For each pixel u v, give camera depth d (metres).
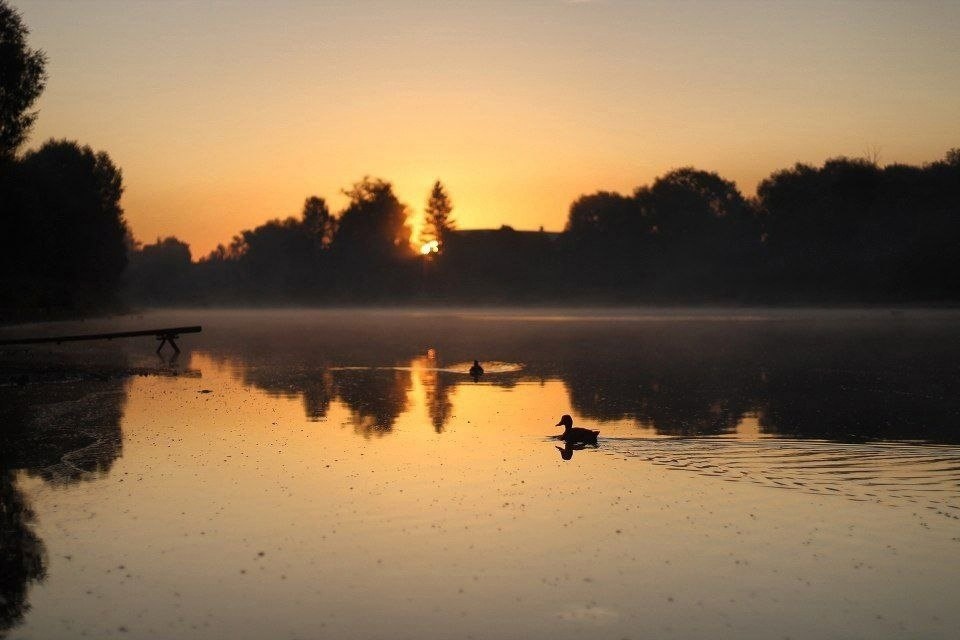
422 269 168.50
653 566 11.93
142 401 28.06
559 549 12.59
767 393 29.89
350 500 15.17
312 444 20.42
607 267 149.25
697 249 143.00
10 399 28.45
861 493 15.57
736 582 11.35
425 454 19.20
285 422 23.80
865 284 116.62
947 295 109.12
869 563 12.00
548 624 10.08
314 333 74.12
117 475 17.03
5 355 46.38
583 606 10.59
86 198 103.56
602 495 15.48
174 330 49.00
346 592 11.02
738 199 153.88
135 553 12.44
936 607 10.53
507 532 13.37
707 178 154.25
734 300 129.38
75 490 15.84
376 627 9.98
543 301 149.75
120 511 14.49
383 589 11.11
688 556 12.31
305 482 16.47
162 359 46.00
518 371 38.56
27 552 12.51
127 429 22.47
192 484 16.28
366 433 22.00
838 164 130.88
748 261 135.50
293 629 9.93
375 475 17.06
